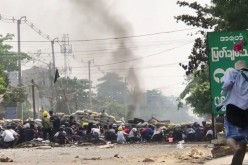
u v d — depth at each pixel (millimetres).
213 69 20703
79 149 34094
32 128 45906
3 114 82375
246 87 11398
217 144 20688
